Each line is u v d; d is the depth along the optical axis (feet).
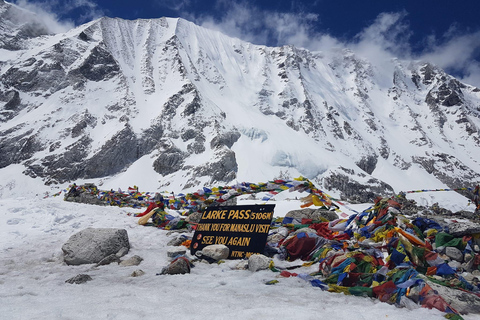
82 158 500.74
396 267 19.30
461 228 25.90
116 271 25.29
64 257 28.71
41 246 33.78
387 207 26.21
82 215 47.24
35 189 451.53
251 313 13.74
